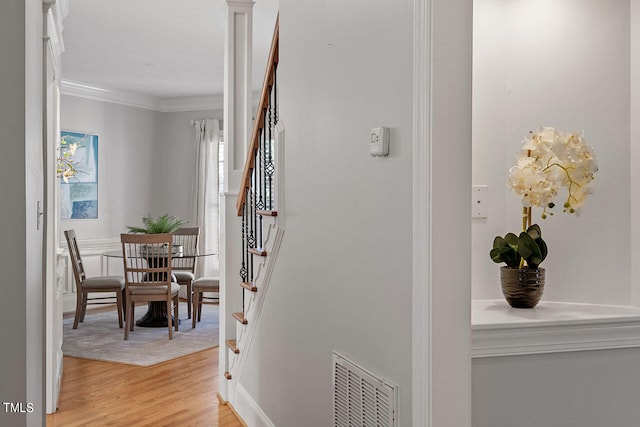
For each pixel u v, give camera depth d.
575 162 2.07
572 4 2.31
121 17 5.30
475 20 2.35
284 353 3.18
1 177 1.75
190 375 5.04
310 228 2.80
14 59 1.75
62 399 4.39
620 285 2.27
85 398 4.41
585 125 2.30
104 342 6.19
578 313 2.11
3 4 1.74
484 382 1.95
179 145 9.63
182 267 8.32
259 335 3.63
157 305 7.16
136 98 9.13
